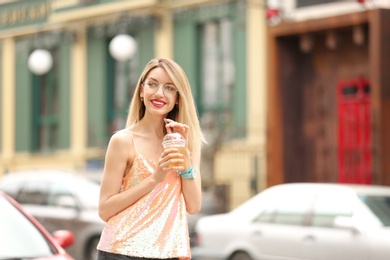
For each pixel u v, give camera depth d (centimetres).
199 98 2419
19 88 2930
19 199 1705
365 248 1259
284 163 1969
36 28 2834
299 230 1361
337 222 1273
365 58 1905
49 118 2848
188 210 579
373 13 1777
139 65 2564
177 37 2467
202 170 2158
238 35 2322
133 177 571
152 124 579
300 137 1989
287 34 1939
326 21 1873
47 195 1675
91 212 1614
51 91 2845
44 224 1650
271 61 1973
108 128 2656
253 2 2289
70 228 1620
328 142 1967
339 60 1950
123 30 2512
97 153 2659
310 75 1989
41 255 831
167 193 563
